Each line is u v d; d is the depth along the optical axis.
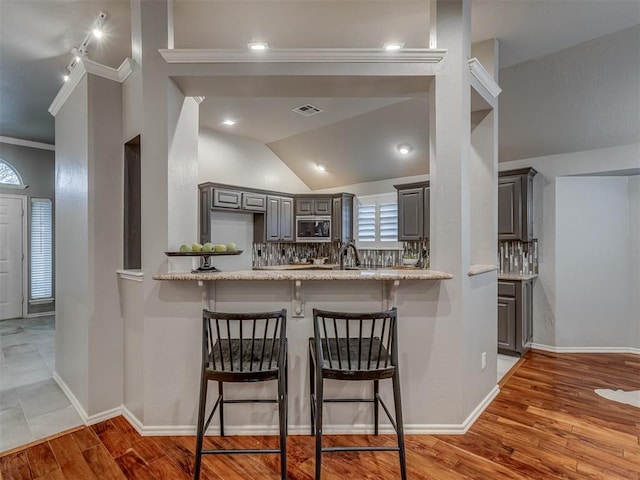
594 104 3.38
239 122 5.02
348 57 2.26
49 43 3.01
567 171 3.95
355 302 2.27
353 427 2.26
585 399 2.74
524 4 2.51
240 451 1.78
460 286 2.27
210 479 1.84
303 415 2.27
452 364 2.27
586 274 3.99
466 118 2.35
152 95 2.27
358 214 6.31
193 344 2.24
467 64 2.36
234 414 2.26
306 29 2.81
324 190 6.70
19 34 2.88
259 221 5.80
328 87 2.44
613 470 1.89
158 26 2.30
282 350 1.81
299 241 6.19
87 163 2.47
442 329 2.27
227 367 1.82
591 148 3.77
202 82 2.35
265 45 2.59
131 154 2.64
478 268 2.55
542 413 2.52
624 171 3.71
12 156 5.67
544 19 2.69
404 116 4.54
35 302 5.88
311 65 2.28
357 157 5.64
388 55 2.26
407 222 5.14
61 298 3.06
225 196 5.16
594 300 3.99
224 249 2.32
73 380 2.74
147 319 2.25
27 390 2.98
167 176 2.26
